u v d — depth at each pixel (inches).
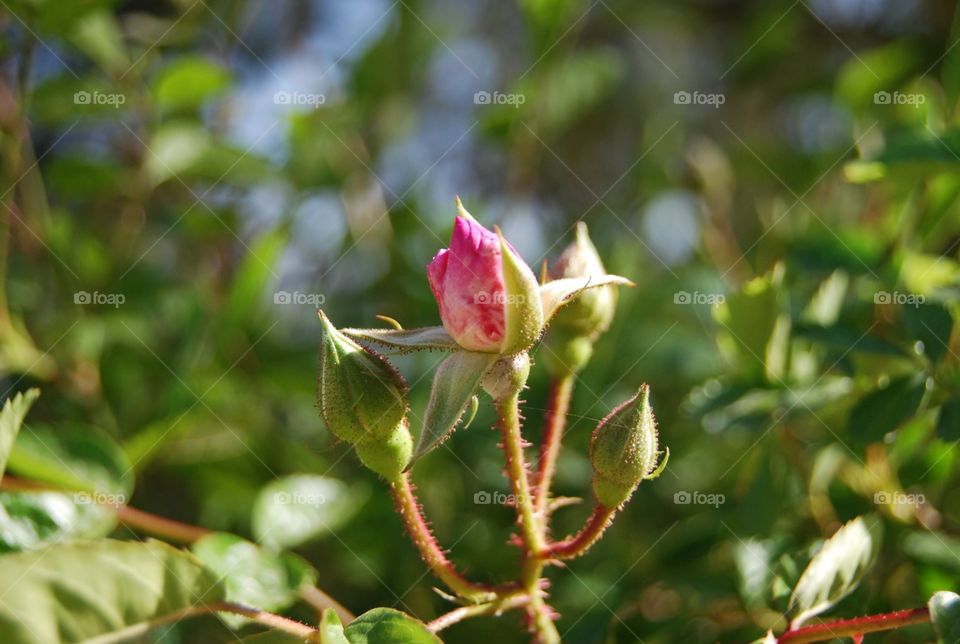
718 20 23.1
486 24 21.2
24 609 9.8
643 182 18.1
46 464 11.8
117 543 10.0
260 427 15.2
